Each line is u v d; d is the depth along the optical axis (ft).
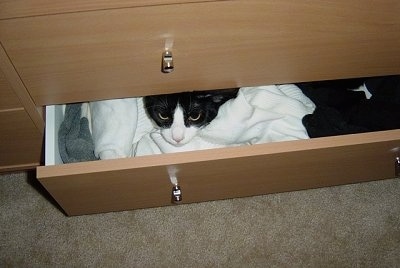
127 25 1.88
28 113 2.44
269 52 2.24
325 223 3.21
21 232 3.11
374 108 2.67
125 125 2.65
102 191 2.42
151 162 2.12
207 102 2.73
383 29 2.19
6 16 1.74
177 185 2.50
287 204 3.27
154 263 3.03
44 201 3.23
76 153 2.65
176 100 2.66
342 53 2.35
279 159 2.27
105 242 3.09
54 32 1.87
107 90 2.39
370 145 2.25
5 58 1.99
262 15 1.95
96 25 1.86
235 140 2.79
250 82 2.52
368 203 3.29
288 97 2.82
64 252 3.05
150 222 3.17
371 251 3.11
